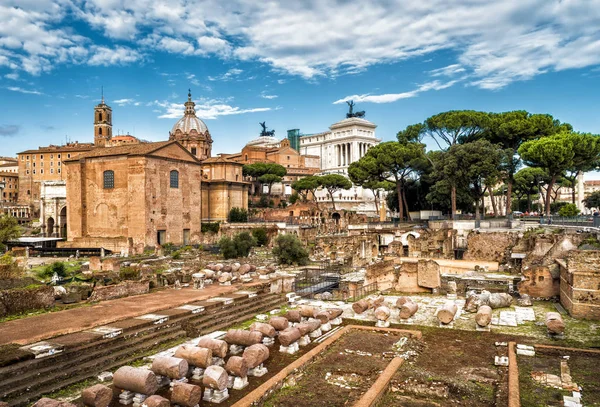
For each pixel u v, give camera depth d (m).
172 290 29.94
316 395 14.95
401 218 83.19
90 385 15.56
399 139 89.12
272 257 57.59
